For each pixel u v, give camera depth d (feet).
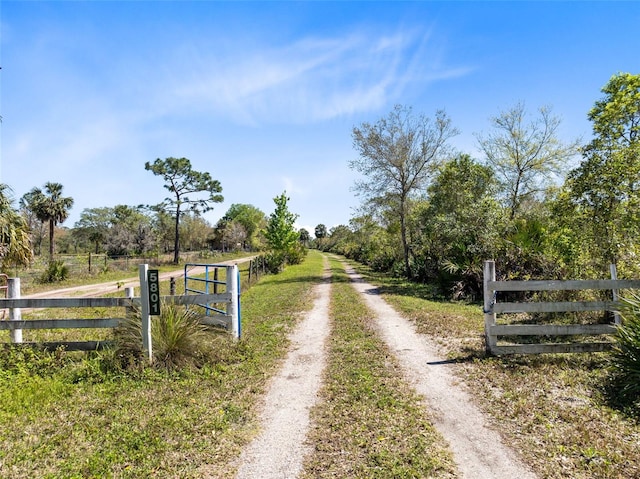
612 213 37.47
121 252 177.47
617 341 18.94
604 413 15.44
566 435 13.89
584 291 30.58
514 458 12.69
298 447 13.65
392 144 79.51
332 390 18.71
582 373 19.61
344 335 29.58
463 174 70.38
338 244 246.06
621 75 57.26
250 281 69.62
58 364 21.30
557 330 22.33
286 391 18.83
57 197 151.94
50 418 15.70
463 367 21.43
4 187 51.24
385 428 14.78
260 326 32.78
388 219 91.30
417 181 80.69
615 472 11.63
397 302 44.39
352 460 12.76
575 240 37.93
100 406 16.72
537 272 41.63
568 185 42.55
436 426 15.01
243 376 20.49
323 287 64.03
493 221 49.39
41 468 12.23
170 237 238.89
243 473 12.16
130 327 21.97
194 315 24.26
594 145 40.55
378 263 105.29
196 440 13.96
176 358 21.50
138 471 12.01
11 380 19.21
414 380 19.79
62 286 76.43
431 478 11.69
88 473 11.98
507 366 21.09
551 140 76.59
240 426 15.20
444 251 59.36
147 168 160.35
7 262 52.29
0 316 36.40
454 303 43.65
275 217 134.31
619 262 30.89
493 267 22.95
